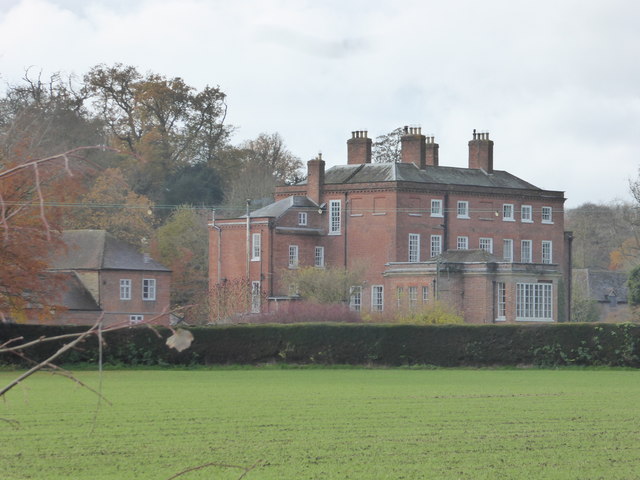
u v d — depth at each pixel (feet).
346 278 406.62
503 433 138.21
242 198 581.94
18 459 113.19
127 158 560.20
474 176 479.00
